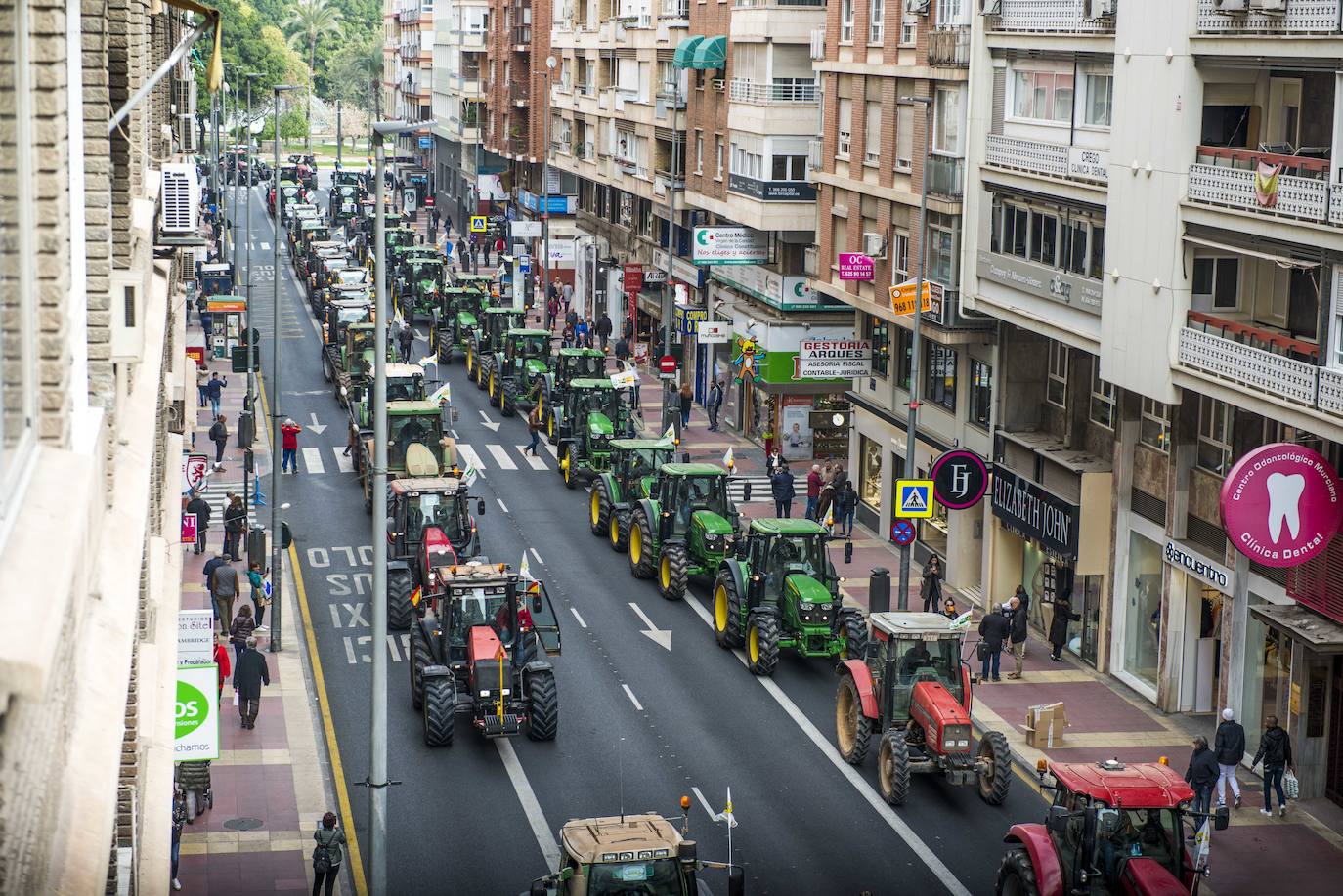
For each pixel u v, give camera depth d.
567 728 31.05
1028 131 36.28
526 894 20.59
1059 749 30.44
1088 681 34.81
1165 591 32.44
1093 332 33.47
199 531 43.66
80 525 5.19
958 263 39.81
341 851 24.70
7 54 5.15
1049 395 38.72
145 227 15.43
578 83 88.69
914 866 24.95
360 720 31.73
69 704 5.86
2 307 4.91
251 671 30.94
